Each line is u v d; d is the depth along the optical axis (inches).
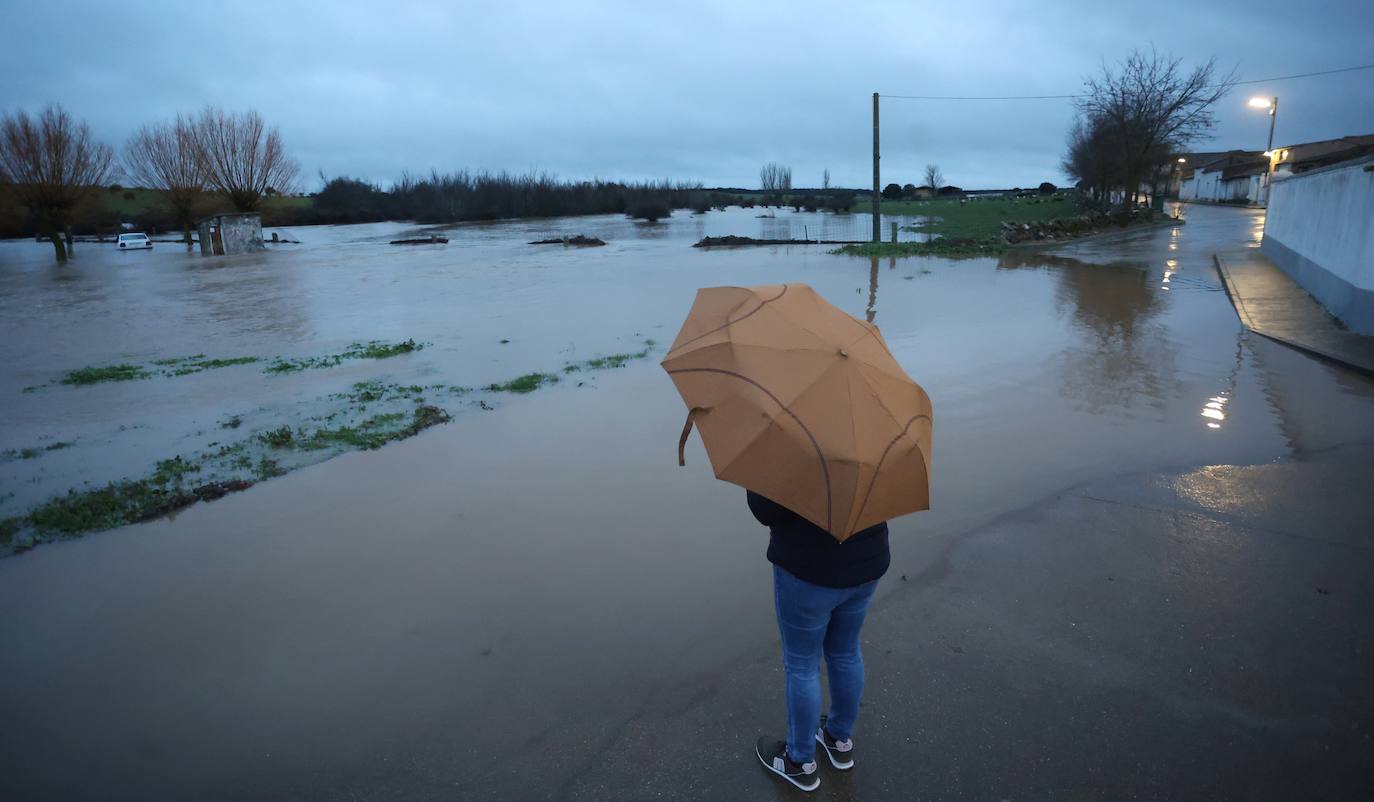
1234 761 121.1
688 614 169.5
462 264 1117.7
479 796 118.4
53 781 125.6
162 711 142.8
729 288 112.5
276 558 202.7
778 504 101.5
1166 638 154.0
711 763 124.0
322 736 134.1
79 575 196.4
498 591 182.1
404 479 257.3
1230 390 336.2
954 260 959.0
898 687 141.3
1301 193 640.4
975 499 226.2
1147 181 1951.3
